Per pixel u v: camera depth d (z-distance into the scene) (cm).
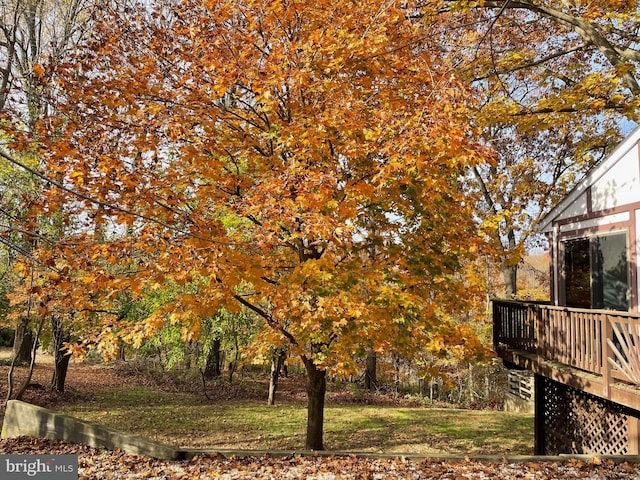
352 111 702
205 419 1476
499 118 1141
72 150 640
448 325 822
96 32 792
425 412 1692
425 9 934
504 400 2206
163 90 749
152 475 650
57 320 1515
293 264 878
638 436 785
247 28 758
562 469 631
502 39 1291
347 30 725
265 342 929
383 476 614
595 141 1509
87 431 846
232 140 821
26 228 693
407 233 830
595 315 761
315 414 960
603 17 1021
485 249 873
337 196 727
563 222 1146
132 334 741
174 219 684
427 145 618
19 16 1308
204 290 748
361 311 664
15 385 1678
